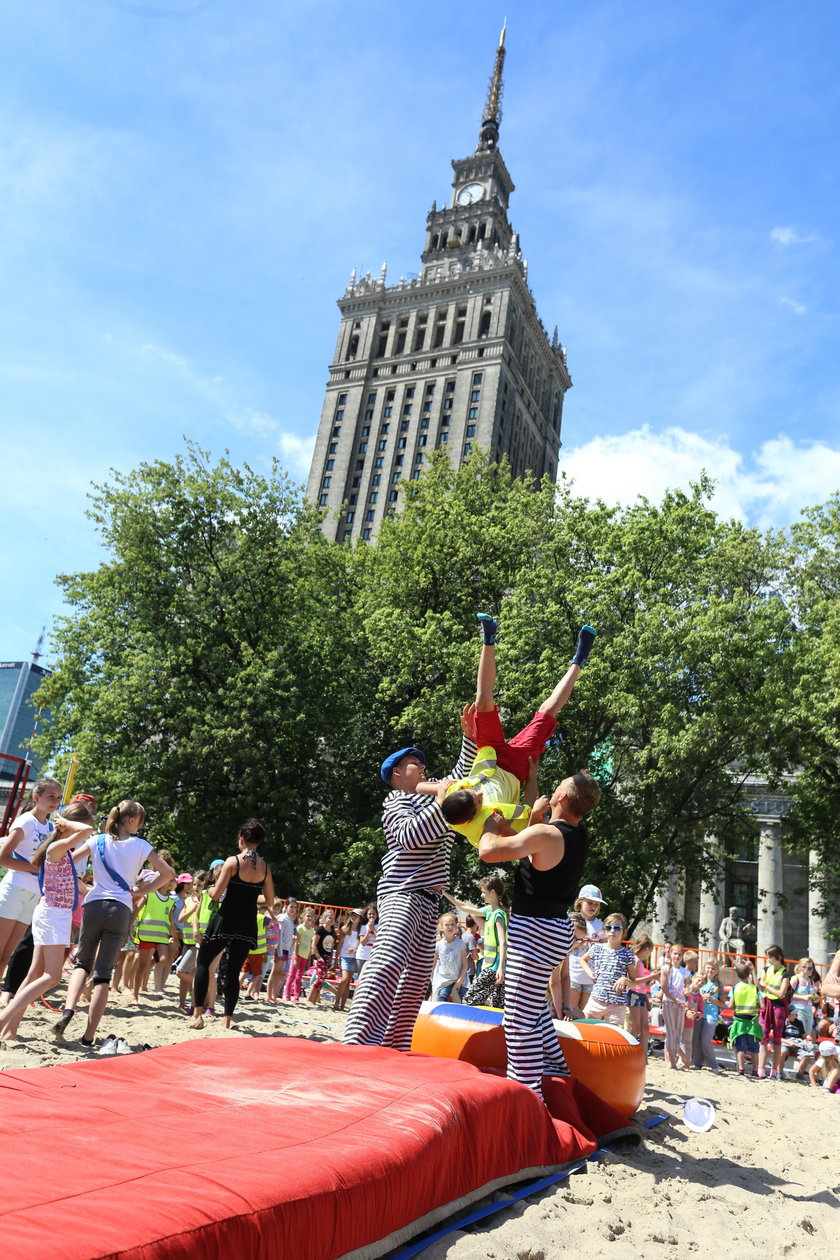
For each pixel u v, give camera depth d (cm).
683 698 2712
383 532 3834
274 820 3145
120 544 3225
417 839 564
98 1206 216
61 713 3192
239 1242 225
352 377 10656
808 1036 1460
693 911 6166
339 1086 369
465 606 3341
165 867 730
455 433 9700
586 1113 533
